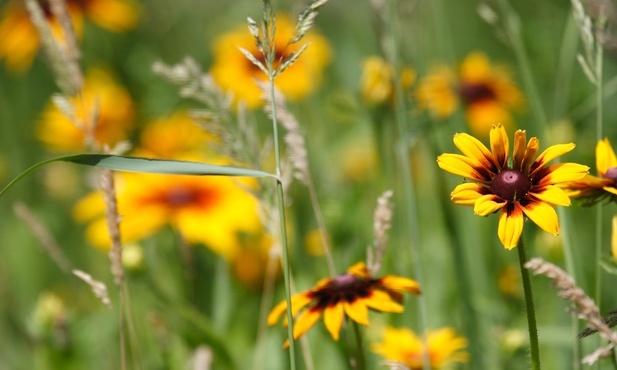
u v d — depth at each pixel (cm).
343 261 493
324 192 590
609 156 282
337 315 301
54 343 474
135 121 710
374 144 529
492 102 654
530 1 678
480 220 536
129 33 754
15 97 799
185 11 819
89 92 697
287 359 466
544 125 451
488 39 835
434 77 576
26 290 618
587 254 534
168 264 555
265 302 408
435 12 562
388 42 402
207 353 394
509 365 439
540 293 499
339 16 680
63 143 718
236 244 502
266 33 270
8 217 695
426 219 549
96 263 624
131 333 380
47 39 390
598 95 330
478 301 469
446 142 550
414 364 376
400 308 299
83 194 705
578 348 338
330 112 652
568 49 521
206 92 356
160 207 494
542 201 235
